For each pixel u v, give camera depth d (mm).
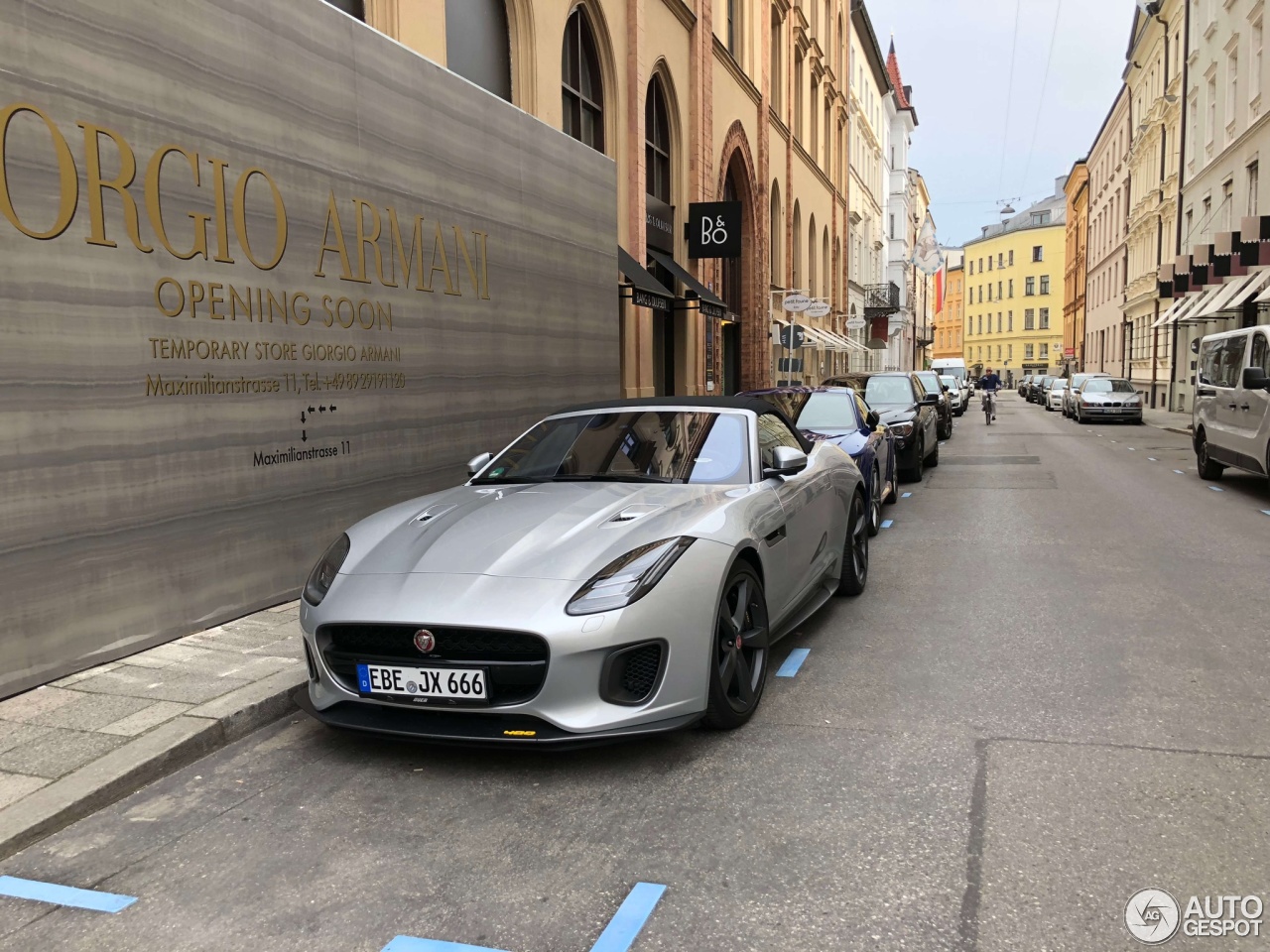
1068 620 5629
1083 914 2494
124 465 4648
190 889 2732
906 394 13938
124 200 4621
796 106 29703
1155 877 2680
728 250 17375
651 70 15516
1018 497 11461
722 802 3219
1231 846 2846
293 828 3094
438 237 7441
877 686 4477
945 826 3012
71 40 4344
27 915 2611
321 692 3648
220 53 5227
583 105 13625
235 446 5367
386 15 8484
